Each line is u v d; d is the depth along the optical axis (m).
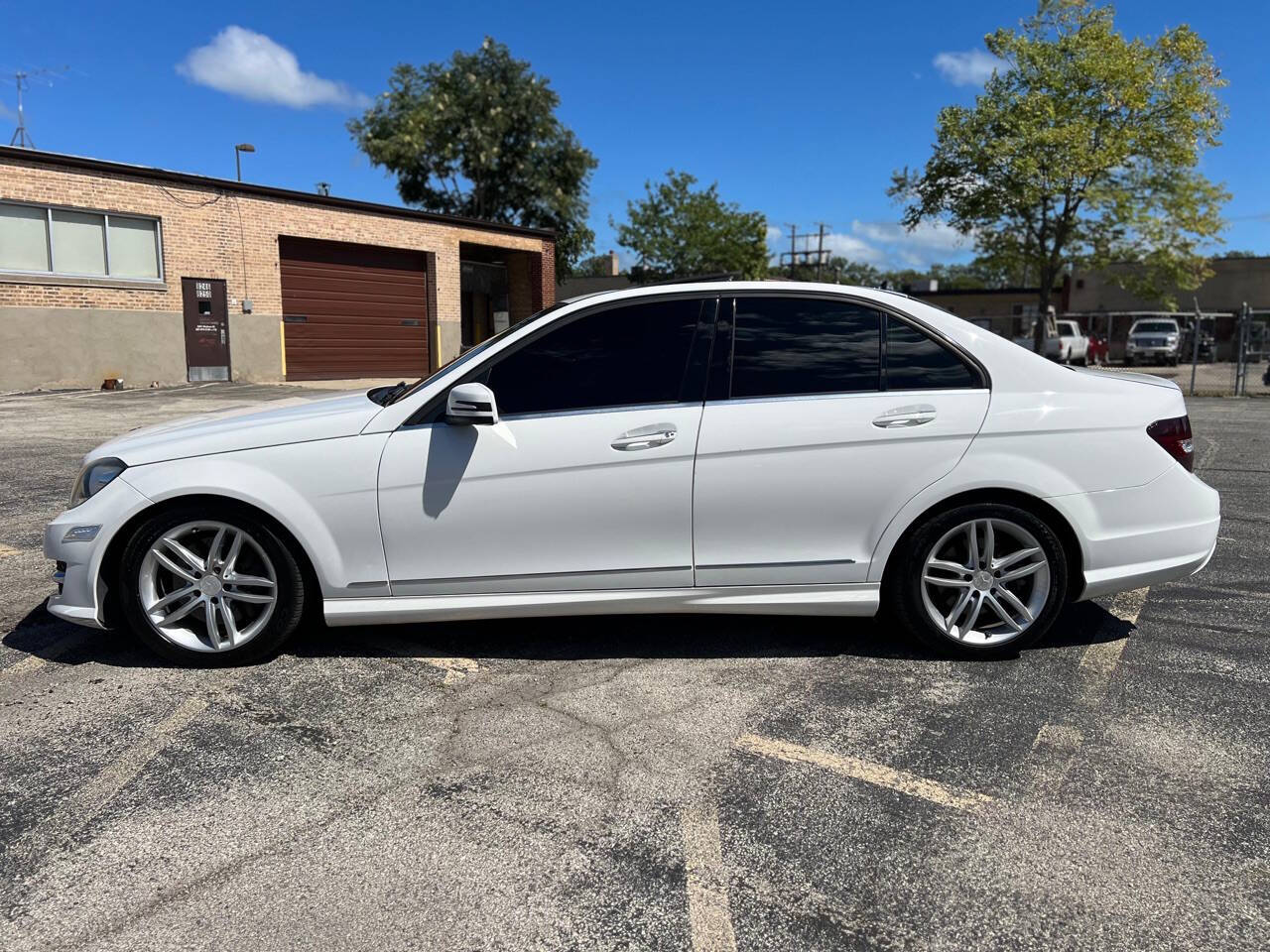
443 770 3.02
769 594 3.82
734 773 3.00
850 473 3.72
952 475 3.74
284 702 3.53
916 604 3.87
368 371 22.86
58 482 7.82
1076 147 23.25
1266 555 5.64
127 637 4.21
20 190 16.23
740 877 2.45
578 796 2.86
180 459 3.69
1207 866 2.50
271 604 3.79
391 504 3.68
